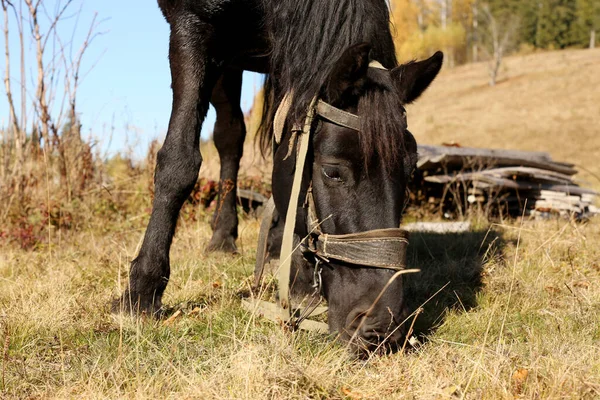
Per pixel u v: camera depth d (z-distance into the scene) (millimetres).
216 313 3320
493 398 2301
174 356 2725
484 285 4086
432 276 4273
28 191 6668
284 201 3061
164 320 3229
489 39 68562
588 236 5590
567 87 43844
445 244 5402
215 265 4527
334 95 2607
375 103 2543
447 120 39000
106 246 5480
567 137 30672
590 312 3479
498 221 6957
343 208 2582
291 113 2900
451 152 7836
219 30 3375
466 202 7480
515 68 58406
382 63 3014
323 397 2346
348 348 2543
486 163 7859
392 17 3613
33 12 6609
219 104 4965
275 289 3789
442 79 60250
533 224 6617
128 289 3309
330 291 2705
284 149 3016
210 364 2615
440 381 2438
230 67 4004
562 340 3016
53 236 6059
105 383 2416
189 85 3363
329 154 2592
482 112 40219
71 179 6996
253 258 4824
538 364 2596
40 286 3850
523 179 7719
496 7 84000
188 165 3281
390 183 2533
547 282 4113
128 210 7234
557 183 8008
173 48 3436
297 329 2943
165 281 3297
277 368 2461
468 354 2773
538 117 35969
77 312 3404
